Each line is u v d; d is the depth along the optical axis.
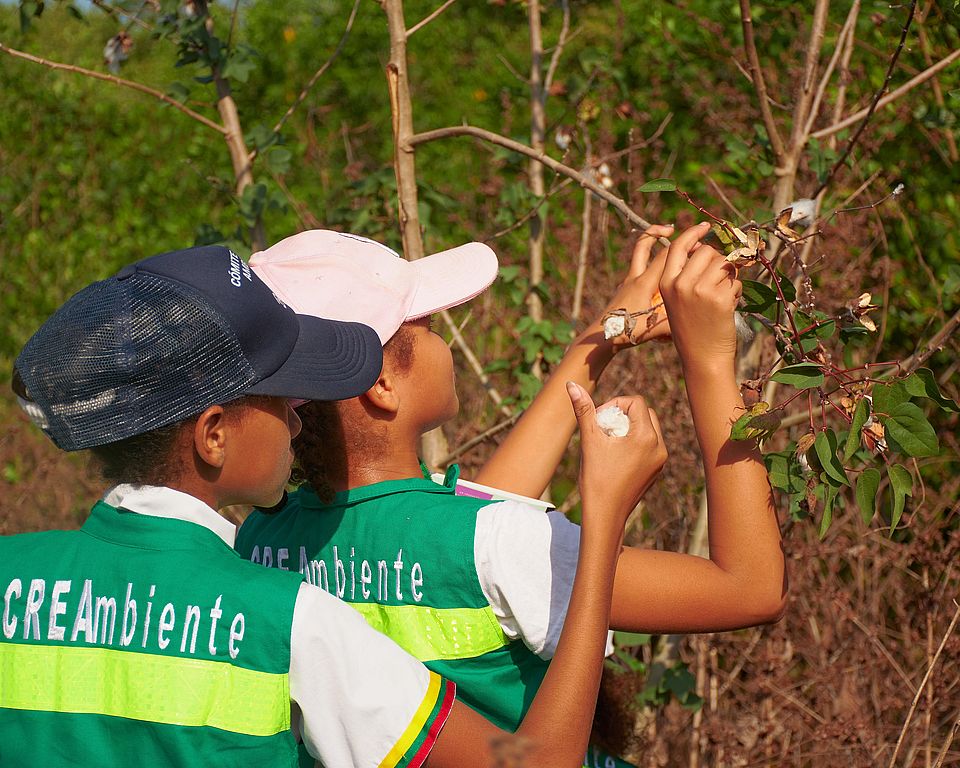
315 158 5.02
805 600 2.69
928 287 3.32
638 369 2.99
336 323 1.26
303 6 7.44
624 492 1.14
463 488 1.45
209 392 1.09
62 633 1.10
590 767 1.55
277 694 1.06
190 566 1.09
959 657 2.40
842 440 1.42
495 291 3.97
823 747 2.49
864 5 3.05
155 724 1.05
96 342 1.07
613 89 3.70
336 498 1.33
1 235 6.44
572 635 1.08
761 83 2.08
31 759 1.08
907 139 3.31
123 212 6.64
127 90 7.13
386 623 1.25
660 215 3.97
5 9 7.43
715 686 2.60
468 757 1.07
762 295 1.39
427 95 6.93
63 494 3.87
